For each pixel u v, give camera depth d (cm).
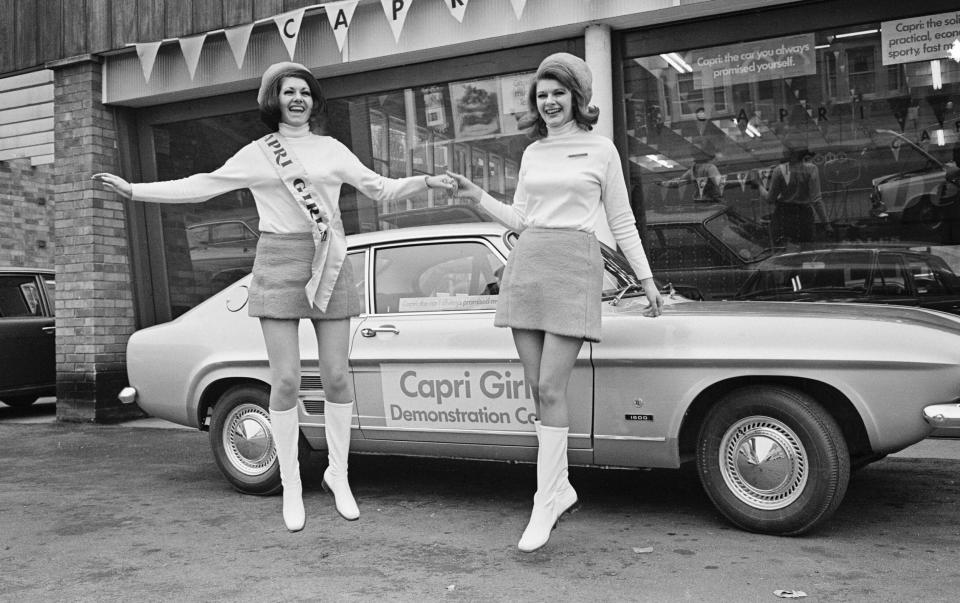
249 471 518
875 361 374
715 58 697
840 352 381
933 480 518
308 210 368
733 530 414
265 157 374
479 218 780
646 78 718
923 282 645
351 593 338
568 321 357
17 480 588
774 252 689
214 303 542
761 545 388
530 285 365
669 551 382
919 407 370
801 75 674
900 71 647
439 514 461
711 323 406
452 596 331
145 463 645
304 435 504
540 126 390
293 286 372
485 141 779
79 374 884
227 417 523
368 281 496
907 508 452
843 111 664
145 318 925
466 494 508
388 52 768
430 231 491
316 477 555
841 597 320
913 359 369
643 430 416
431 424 463
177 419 545
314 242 372
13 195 1429
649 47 711
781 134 682
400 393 472
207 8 826
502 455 448
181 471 609
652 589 333
